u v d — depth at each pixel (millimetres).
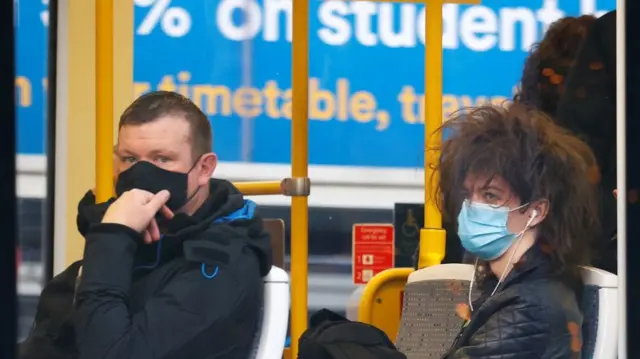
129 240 8555
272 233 12469
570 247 8531
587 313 8344
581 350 8203
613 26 10180
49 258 12945
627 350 7047
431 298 10352
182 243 8711
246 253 8758
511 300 8211
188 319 8398
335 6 14031
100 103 9961
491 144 8719
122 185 9094
